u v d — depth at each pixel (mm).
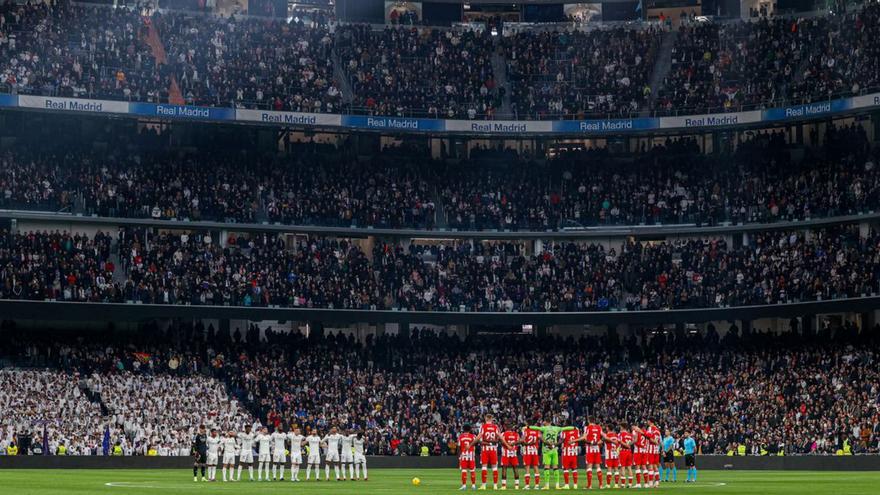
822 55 95438
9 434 72562
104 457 73000
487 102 99812
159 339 86812
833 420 77000
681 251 92562
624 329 95750
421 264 93000
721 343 88812
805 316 91312
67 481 53938
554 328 96562
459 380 87062
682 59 101312
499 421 83250
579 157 101188
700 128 95938
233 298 87438
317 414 82000
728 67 99062
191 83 94125
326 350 88938
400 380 86688
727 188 95188
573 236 96250
